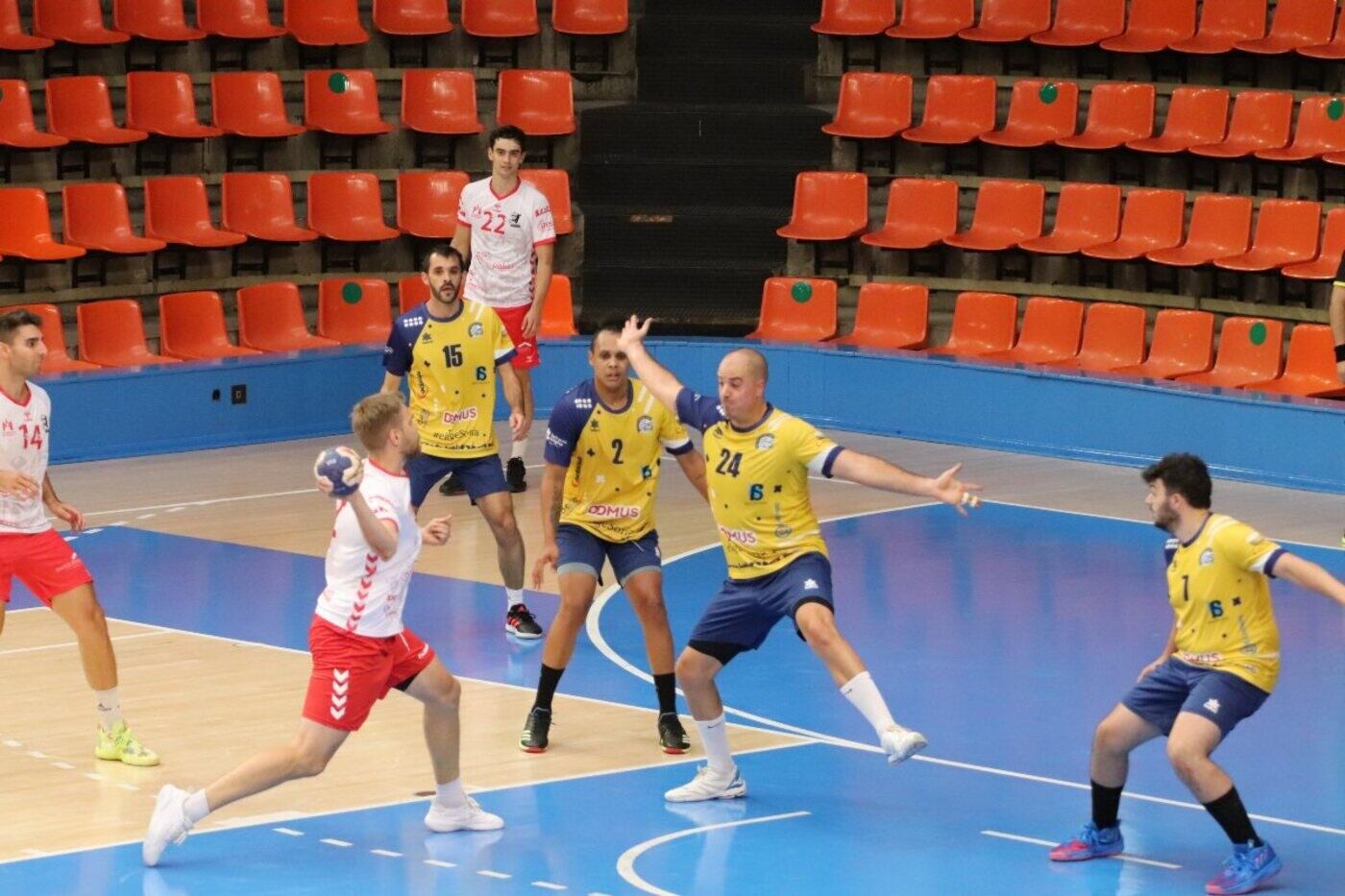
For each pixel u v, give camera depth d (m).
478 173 49.66
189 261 45.75
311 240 47.03
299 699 25.05
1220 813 18.53
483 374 27.91
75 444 40.09
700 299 48.25
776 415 20.08
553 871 19.03
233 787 19.00
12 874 18.88
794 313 46.69
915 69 49.91
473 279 37.56
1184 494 18.75
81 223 43.53
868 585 31.50
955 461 41.25
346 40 48.47
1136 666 26.88
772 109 49.69
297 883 18.67
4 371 21.83
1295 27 45.97
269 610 29.58
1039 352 44.19
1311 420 38.00
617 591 31.14
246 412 42.19
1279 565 18.20
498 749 23.17
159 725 23.89
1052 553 33.56
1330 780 22.17
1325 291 42.72
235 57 48.50
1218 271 44.16
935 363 42.94
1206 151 44.56
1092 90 46.84
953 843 19.94
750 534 20.31
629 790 21.64
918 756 23.02
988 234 46.34
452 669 26.66
